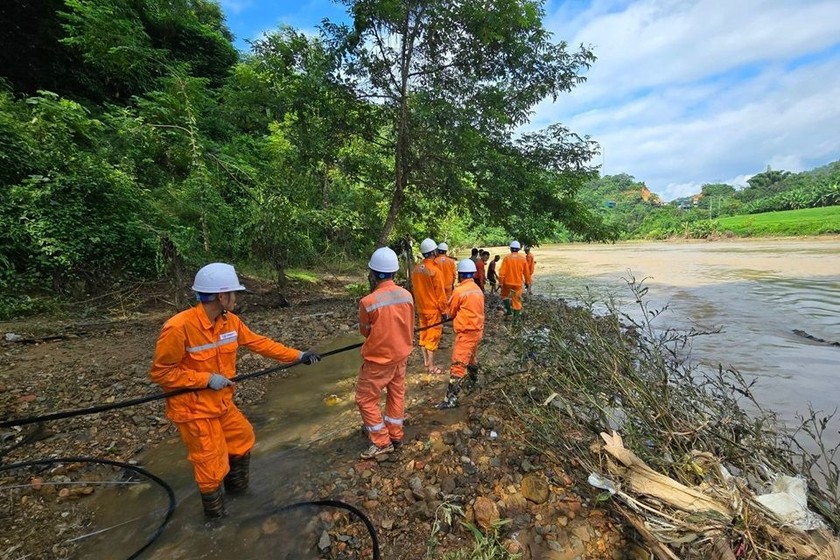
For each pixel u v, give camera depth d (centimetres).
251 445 323
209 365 284
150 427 435
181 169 1395
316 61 959
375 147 1172
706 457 305
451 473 339
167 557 269
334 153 1089
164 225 1070
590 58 1007
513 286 884
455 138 911
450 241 2252
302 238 1296
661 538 258
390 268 358
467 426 410
